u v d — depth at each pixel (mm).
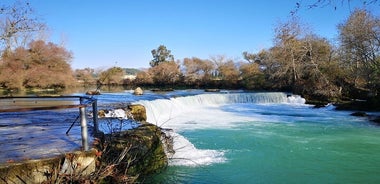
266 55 46688
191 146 12125
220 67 57062
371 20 32375
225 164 10578
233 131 16828
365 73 32094
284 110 26953
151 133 9047
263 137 15234
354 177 9602
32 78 43938
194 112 24891
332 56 38906
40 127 8266
